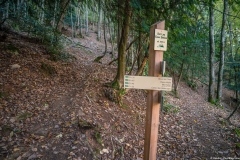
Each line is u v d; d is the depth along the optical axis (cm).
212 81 916
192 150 362
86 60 846
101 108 393
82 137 288
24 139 268
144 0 282
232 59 1164
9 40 618
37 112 336
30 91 398
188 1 271
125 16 392
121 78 466
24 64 498
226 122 592
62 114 338
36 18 721
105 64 827
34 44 694
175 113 555
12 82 405
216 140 427
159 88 197
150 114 207
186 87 1098
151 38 200
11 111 319
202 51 1036
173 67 907
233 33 1454
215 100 914
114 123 365
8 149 244
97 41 1598
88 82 503
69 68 602
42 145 262
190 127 482
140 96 556
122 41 447
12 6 759
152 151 215
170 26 311
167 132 419
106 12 507
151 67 203
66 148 263
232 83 1302
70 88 461
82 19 1912
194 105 753
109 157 278
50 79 488
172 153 340
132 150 311
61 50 789
